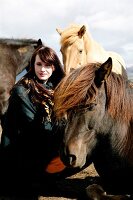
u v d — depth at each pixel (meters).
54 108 2.86
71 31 7.59
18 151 3.94
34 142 3.85
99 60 7.54
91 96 2.76
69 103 2.75
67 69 7.41
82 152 2.83
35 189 4.16
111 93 2.91
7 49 6.78
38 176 4.03
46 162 3.90
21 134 3.87
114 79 2.98
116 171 3.12
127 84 3.10
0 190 4.14
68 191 4.40
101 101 2.86
